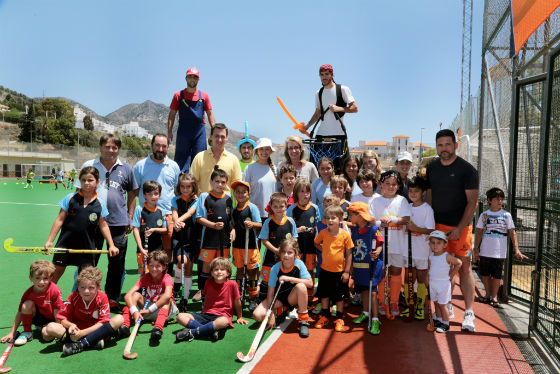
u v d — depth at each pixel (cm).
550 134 387
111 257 449
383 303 437
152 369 304
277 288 406
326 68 609
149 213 484
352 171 555
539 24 347
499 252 474
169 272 511
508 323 413
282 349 343
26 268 600
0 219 1174
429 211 416
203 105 645
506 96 586
